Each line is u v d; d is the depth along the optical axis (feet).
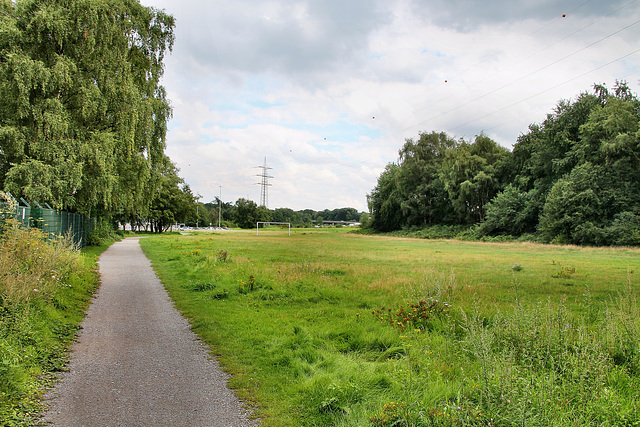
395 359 18.94
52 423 12.61
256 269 51.19
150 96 83.97
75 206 74.84
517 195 186.91
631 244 121.29
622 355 17.57
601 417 12.01
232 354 20.16
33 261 29.68
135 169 80.59
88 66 63.87
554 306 29.66
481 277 51.57
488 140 223.51
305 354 19.90
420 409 12.57
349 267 60.64
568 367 15.34
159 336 23.29
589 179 137.90
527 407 11.78
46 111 55.57
